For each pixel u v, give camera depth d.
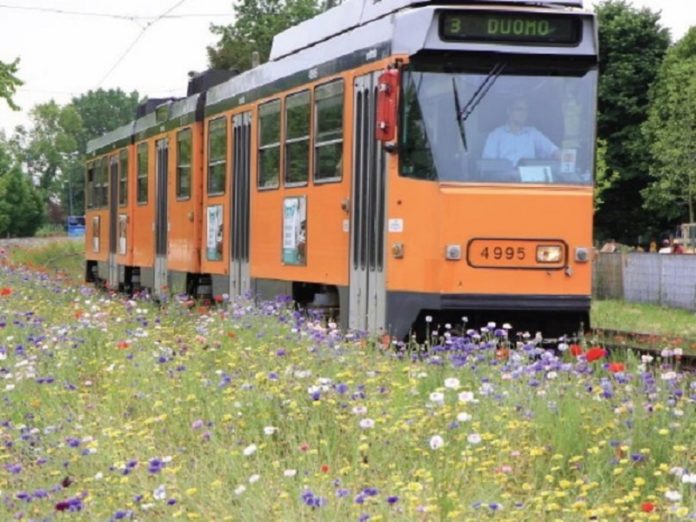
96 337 13.33
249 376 10.34
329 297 16.02
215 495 7.11
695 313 28.45
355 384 9.58
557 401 8.52
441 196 13.52
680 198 68.31
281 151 17.23
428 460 7.67
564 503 6.93
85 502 6.78
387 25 13.93
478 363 10.09
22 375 10.59
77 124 174.50
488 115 13.67
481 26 13.64
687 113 65.69
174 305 17.36
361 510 6.41
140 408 9.73
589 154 13.85
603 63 72.00
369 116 14.30
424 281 13.55
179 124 23.14
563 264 13.71
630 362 11.19
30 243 70.12
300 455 7.80
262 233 18.00
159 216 24.80
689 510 6.49
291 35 17.64
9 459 8.09
